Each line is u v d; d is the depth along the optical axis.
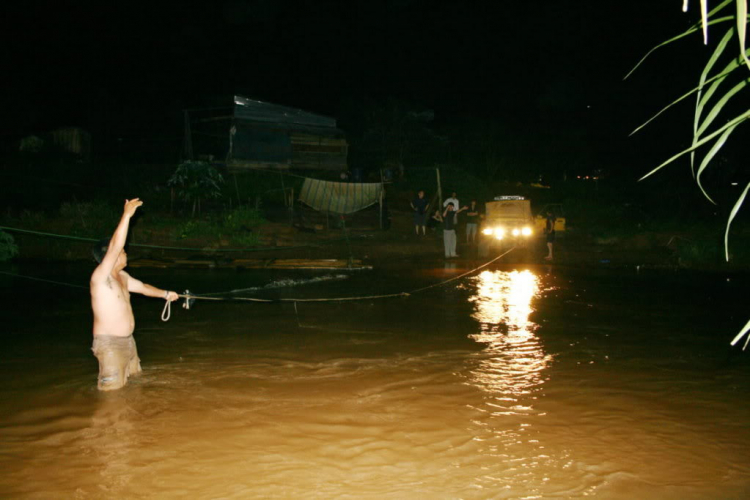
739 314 10.61
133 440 4.88
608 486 4.13
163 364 7.16
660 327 9.48
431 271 16.88
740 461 4.55
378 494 4.00
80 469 4.35
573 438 4.99
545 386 6.42
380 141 38.28
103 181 26.47
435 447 4.79
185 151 29.52
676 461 4.55
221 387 6.29
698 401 5.94
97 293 6.19
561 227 24.92
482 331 9.16
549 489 4.09
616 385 6.47
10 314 10.07
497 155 41.84
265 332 8.99
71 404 5.73
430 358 7.55
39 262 17.12
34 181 25.05
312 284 14.12
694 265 18.36
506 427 5.24
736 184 26.38
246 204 25.12
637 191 32.97
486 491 4.05
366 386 6.38
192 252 19.39
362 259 19.48
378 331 9.12
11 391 6.10
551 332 9.12
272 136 29.83
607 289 13.66
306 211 25.39
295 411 5.60
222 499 3.91
